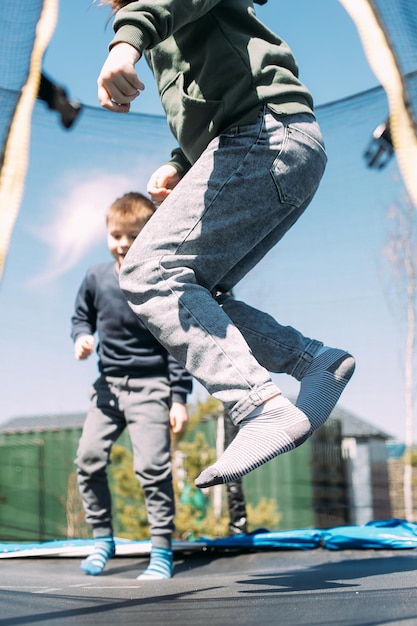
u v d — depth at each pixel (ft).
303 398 3.59
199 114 3.66
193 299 3.35
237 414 3.24
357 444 21.77
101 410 6.59
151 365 6.53
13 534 11.77
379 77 6.98
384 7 6.85
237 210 3.48
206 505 19.25
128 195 7.11
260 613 2.80
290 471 22.11
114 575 6.21
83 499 6.47
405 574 4.50
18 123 6.70
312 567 5.69
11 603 3.29
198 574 6.04
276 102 3.61
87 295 6.96
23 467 22.26
